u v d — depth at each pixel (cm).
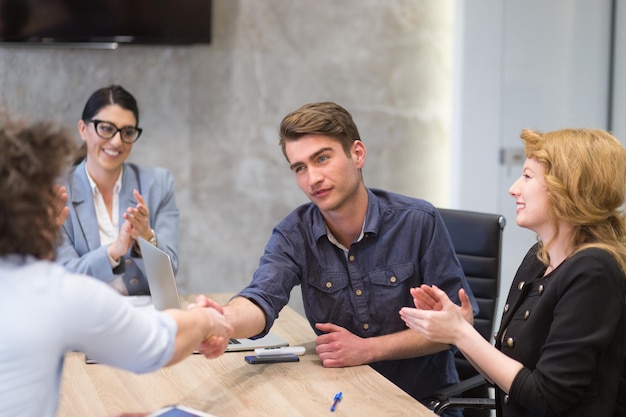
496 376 167
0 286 110
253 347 210
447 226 255
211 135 391
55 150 116
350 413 163
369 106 403
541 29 397
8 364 108
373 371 193
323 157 204
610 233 166
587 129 170
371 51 400
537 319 168
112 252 249
